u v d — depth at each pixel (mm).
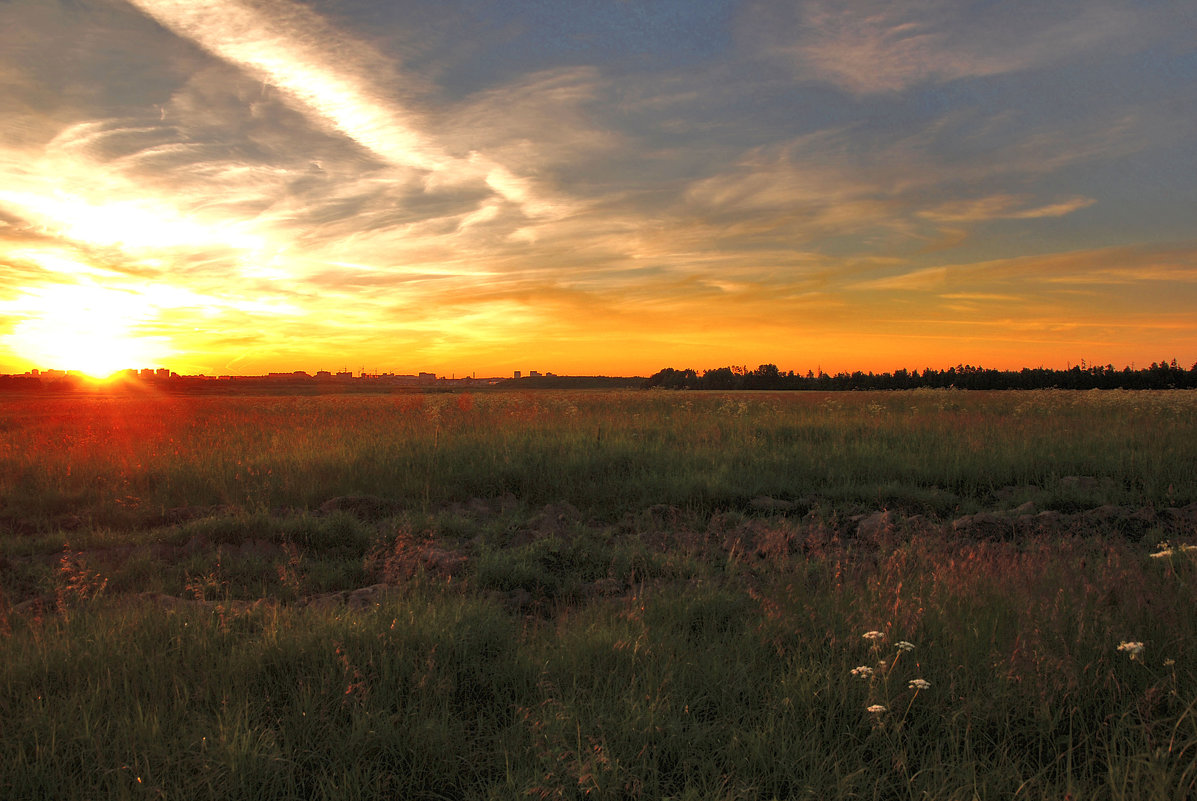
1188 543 6508
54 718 2986
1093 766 2846
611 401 27734
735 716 3223
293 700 3271
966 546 6473
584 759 2826
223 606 4379
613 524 8578
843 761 2859
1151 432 13852
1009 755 2938
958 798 2543
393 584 5711
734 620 4594
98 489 10117
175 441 13961
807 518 8594
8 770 2686
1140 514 7996
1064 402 23000
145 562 6398
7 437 16453
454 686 3551
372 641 3791
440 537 7434
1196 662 3500
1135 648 3324
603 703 3301
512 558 6363
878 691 3285
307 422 18656
